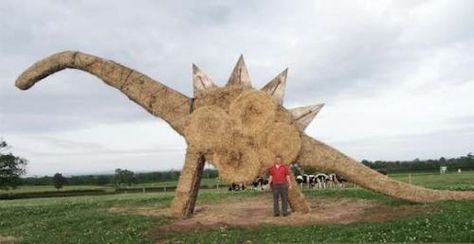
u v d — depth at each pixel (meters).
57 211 22.72
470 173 51.38
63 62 20.75
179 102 19.70
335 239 13.92
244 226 16.81
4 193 48.72
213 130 18.55
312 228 15.79
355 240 13.62
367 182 18.75
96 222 18.67
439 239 12.91
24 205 25.58
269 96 18.61
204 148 18.61
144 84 20.14
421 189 18.80
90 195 40.72
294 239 14.43
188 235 15.94
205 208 21.36
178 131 19.64
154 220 18.41
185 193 18.88
